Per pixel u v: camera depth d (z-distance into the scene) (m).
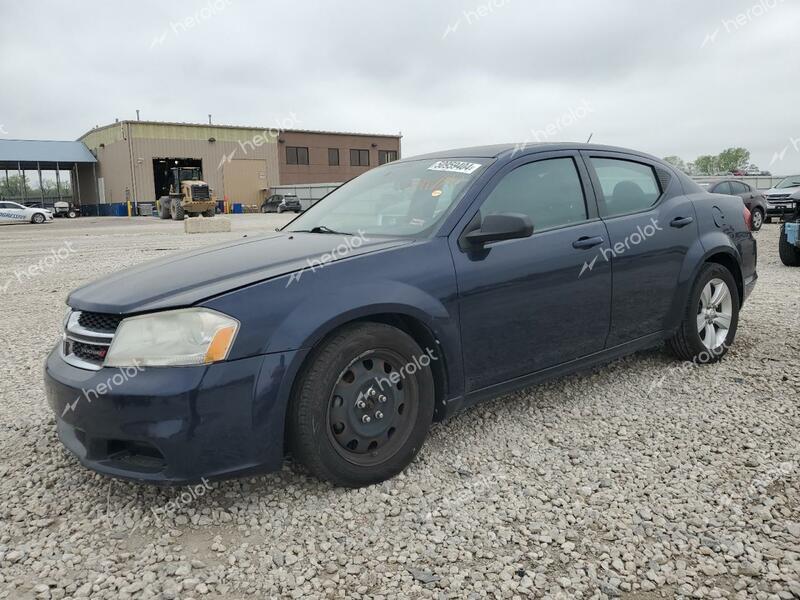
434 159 3.75
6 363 5.01
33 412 3.84
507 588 2.11
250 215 45.62
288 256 2.90
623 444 3.19
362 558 2.29
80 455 2.57
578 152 3.80
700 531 2.42
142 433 2.37
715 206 4.50
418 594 2.09
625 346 3.83
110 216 51.03
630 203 3.95
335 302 2.60
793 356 4.57
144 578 2.19
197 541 2.42
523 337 3.25
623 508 2.59
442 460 3.04
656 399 3.79
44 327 6.34
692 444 3.17
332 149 60.28
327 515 2.57
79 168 57.97
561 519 2.52
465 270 3.00
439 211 3.19
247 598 2.09
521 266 3.19
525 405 3.74
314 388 2.55
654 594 2.08
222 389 2.40
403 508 2.62
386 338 2.73
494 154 3.51
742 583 2.11
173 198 38.12
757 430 3.31
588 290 3.51
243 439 2.45
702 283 4.26
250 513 2.60
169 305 2.46
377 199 3.60
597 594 2.08
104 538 2.45
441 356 2.94
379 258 2.83
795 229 9.02
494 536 2.41
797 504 2.59
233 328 2.43
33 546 2.40
